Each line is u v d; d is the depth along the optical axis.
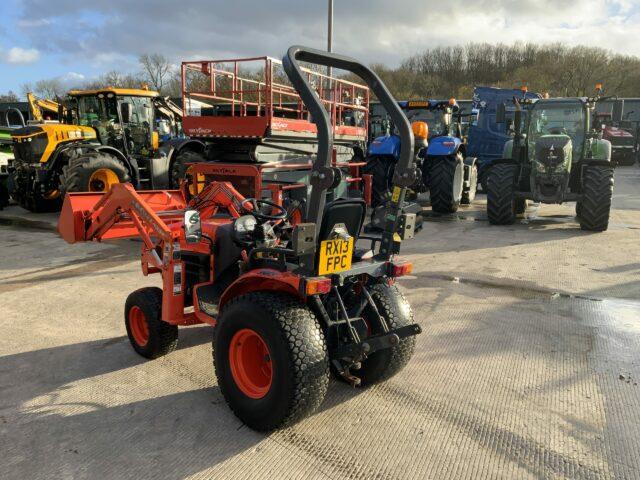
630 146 21.52
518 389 3.12
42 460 2.46
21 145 9.33
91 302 4.75
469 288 5.01
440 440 2.61
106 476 2.35
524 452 2.51
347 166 9.28
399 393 3.08
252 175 6.99
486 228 8.15
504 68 57.00
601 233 7.59
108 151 9.02
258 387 2.74
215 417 2.83
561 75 46.69
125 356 3.61
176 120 11.13
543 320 4.19
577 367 3.39
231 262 3.22
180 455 2.49
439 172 9.08
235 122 6.98
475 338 3.85
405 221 2.99
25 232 8.09
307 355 2.49
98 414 2.86
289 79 2.50
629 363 3.45
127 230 4.27
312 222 2.53
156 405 2.95
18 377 3.30
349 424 2.75
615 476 2.34
